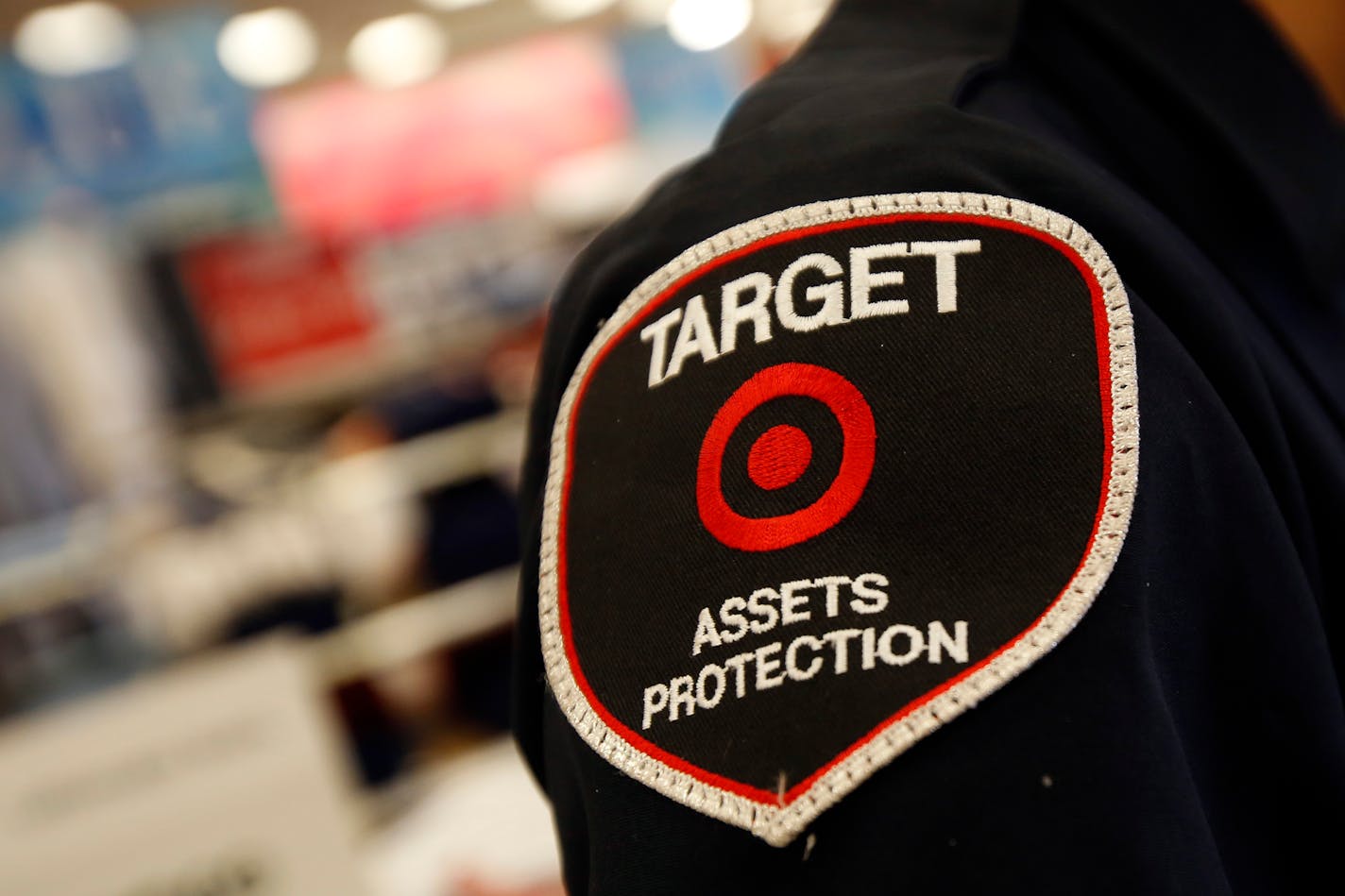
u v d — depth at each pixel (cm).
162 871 139
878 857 29
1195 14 46
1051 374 32
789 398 33
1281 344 45
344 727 239
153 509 251
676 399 34
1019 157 36
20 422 371
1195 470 33
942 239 34
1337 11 62
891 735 29
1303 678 34
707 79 501
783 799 29
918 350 32
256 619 237
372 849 175
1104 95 45
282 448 274
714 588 32
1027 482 31
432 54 499
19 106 367
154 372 298
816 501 31
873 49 48
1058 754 28
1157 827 28
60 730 138
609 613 34
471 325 324
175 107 384
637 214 43
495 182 482
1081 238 33
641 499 34
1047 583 30
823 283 34
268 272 289
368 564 254
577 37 522
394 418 270
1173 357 33
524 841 164
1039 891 28
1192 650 33
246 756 144
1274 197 46
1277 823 35
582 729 33
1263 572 34
